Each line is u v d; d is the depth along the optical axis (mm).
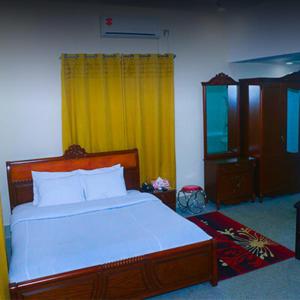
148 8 4461
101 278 2436
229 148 5219
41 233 2891
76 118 4215
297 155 5234
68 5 4043
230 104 5137
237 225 4172
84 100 4172
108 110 4367
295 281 2906
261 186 4992
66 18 4051
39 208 3482
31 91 4004
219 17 4945
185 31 4742
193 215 4578
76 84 4145
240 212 4648
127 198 3775
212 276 2832
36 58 3977
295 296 2697
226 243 3656
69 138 4164
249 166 4926
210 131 5070
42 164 3949
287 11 4070
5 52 3836
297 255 3279
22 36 3881
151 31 4461
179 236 2771
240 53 4887
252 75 5359
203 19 4840
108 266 2447
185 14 4703
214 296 2727
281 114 4988
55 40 4035
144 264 2559
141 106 4516
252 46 4664
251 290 2791
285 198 5223
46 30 3979
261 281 2916
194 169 5117
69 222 3139
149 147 4668
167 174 4816
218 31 4977
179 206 4930
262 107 4805
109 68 4293
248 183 4961
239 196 4922
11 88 3914
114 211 3426
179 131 4930
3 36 3805
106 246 2580
